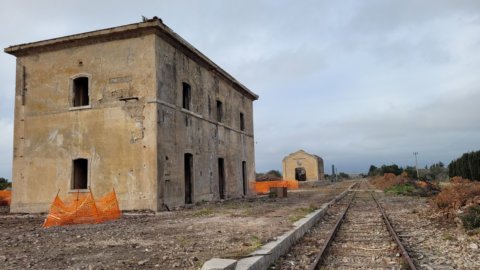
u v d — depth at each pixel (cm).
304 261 723
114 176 1720
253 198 2644
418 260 737
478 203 1227
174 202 1786
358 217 1477
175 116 1873
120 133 1741
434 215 1377
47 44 1872
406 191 3081
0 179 3738
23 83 1930
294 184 4803
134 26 1738
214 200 2278
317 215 1388
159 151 1700
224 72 2516
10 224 1358
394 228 1166
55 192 1800
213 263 545
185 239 909
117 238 948
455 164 4188
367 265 693
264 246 735
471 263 704
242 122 3016
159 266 642
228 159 2600
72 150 1803
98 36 1802
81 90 1912
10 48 1928
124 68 1777
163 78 1789
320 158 7744
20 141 1897
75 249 809
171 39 1872
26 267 649
